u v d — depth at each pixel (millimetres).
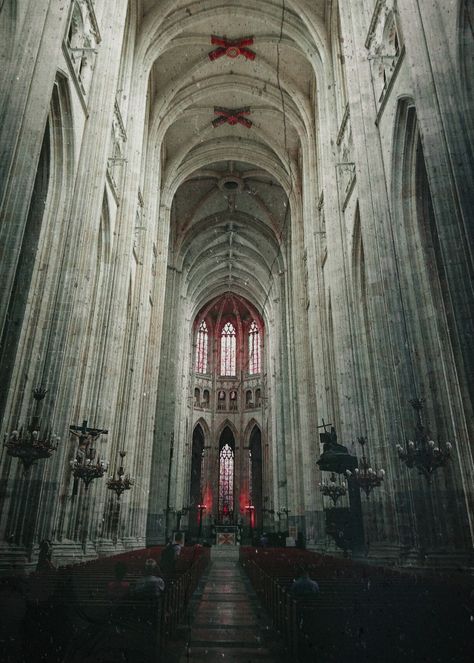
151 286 29703
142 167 26125
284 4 23797
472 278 8578
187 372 49125
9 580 6801
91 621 4977
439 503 11016
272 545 35969
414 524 11250
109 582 7266
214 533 45125
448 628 5008
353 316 18266
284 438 39906
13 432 9164
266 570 10734
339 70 21688
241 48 27016
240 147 34219
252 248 45375
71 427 12672
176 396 40281
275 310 44406
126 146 20750
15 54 9750
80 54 13633
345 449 16844
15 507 10289
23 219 8852
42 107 9789
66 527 13375
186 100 29250
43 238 12344
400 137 13297
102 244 17969
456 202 9180
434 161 9633
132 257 22531
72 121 12938
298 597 5793
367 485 14148
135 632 5059
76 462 13320
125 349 22078
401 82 12828
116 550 18359
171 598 6848
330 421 21875
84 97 14039
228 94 30547
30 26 10078
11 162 8922
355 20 16531
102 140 14445
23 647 4730
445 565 10352
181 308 42656
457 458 11266
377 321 13375
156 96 27953
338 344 18719
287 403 38562
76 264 12641
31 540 10289
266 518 48938
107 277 18062
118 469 19328
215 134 33812
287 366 39562
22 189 8992
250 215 41906
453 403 11891
